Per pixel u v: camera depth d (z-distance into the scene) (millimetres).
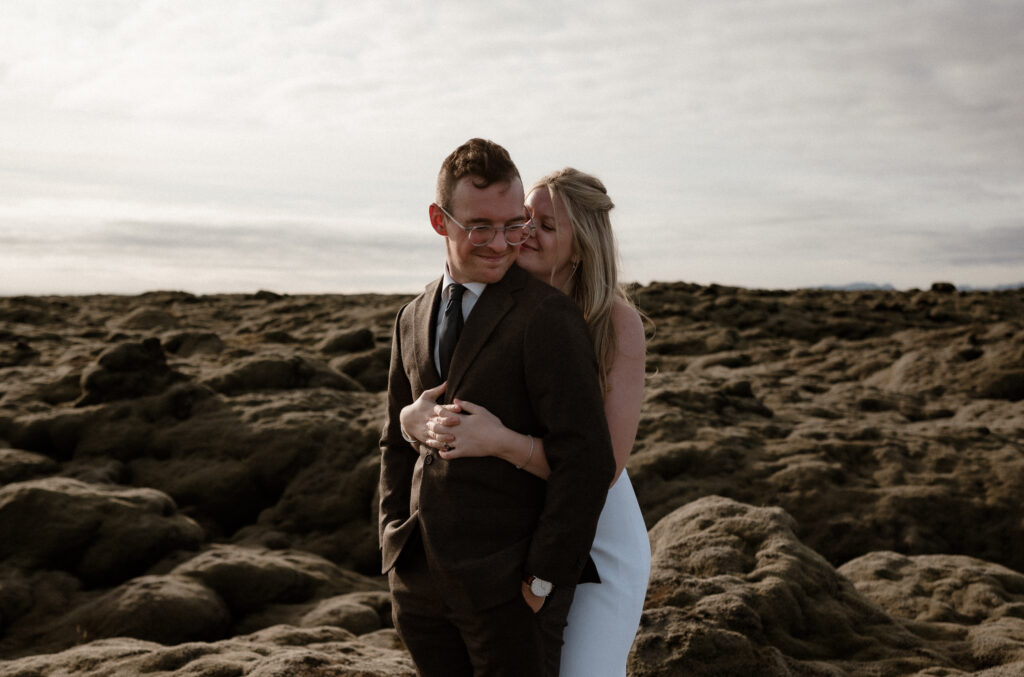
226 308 36781
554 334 2004
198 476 11297
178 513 9391
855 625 4812
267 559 8594
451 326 2156
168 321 28500
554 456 1981
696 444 12211
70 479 9219
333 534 10797
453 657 2199
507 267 2100
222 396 13000
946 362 20297
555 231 2377
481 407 2053
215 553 8492
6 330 21516
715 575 4883
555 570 1970
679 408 13836
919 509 10750
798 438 12852
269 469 11492
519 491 2070
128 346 12875
